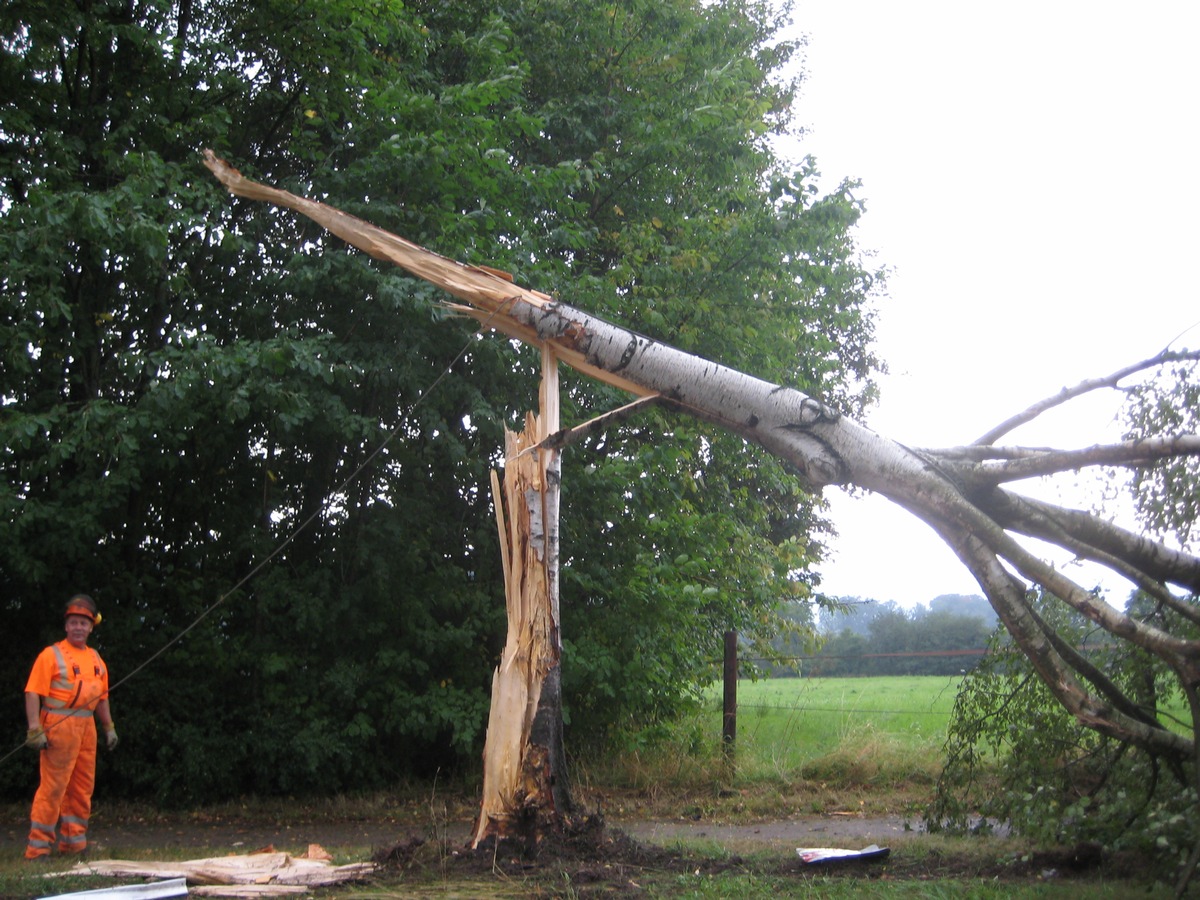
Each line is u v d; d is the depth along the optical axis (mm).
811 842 8070
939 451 6676
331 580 11672
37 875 6781
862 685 17062
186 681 11258
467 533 12352
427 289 10359
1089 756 7180
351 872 6492
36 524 10289
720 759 11625
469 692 11656
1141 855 6520
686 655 12664
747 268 13195
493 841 6562
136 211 9688
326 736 11070
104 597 11469
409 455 11703
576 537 12055
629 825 9516
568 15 13789
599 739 12320
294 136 11836
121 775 11000
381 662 11344
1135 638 5754
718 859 6918
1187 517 7051
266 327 11500
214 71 11789
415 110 11172
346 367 10117
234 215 11781
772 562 14727
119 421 9570
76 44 11391
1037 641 6055
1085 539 6477
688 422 13148
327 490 12023
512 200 11750
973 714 7820
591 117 13594
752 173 15148
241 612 11805
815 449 6578
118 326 11719
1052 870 6527
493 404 11539
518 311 6949
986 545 6180
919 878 6457
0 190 10859
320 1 11000
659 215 13930
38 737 7926
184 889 6148
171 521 12195
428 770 12273
